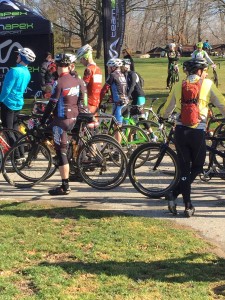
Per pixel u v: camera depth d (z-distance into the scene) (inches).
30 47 603.2
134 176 265.9
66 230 214.5
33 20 596.4
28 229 214.4
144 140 324.2
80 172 279.9
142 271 173.5
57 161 276.7
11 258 182.1
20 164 291.6
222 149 275.9
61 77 259.8
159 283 165.0
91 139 277.6
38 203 255.9
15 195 275.4
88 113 278.8
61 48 2310.5
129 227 218.4
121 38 475.8
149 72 1245.1
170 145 297.6
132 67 390.0
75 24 2073.1
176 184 247.8
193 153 233.8
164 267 177.6
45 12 1974.7
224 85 835.4
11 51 599.8
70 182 299.1
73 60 267.6
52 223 223.6
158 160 261.9
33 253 188.1
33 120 304.0
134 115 353.7
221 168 277.4
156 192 263.9
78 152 278.5
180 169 236.8
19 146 289.1
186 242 201.6
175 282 166.2
